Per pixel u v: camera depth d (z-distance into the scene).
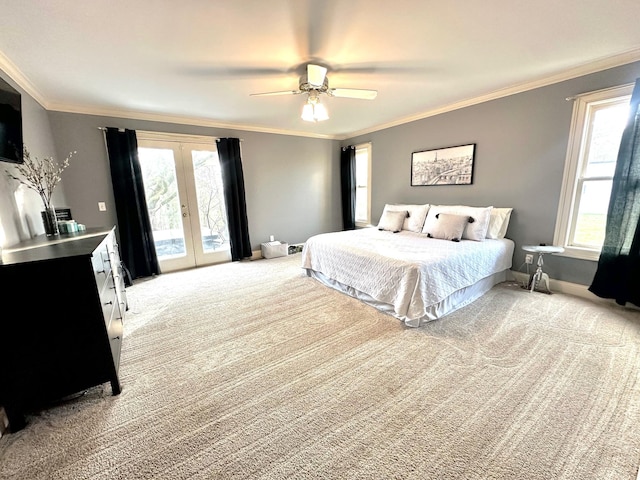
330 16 1.71
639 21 1.82
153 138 3.82
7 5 1.49
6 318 1.33
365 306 2.79
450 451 1.22
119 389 1.63
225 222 4.63
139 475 1.15
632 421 1.34
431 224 3.58
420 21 1.79
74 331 1.47
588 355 1.87
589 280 2.79
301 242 5.55
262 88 2.85
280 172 5.08
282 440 1.30
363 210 5.50
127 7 1.56
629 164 2.37
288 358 1.94
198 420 1.42
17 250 1.61
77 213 3.41
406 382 1.67
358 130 5.15
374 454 1.22
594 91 2.55
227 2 1.54
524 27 1.89
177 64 2.28
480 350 1.97
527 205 3.15
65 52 2.03
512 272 3.37
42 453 1.25
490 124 3.35
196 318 2.60
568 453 1.19
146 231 3.83
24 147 2.35
